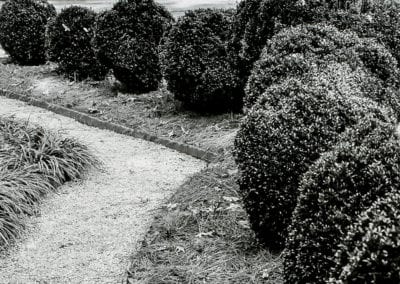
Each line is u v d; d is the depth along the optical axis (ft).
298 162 11.80
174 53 22.65
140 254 13.60
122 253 14.43
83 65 29.32
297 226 10.04
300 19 20.38
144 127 22.94
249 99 17.12
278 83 16.14
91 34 29.04
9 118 21.84
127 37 26.18
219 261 12.93
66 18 29.30
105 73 29.63
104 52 26.78
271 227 12.51
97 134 23.30
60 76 30.83
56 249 14.78
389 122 12.09
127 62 26.12
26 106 27.32
